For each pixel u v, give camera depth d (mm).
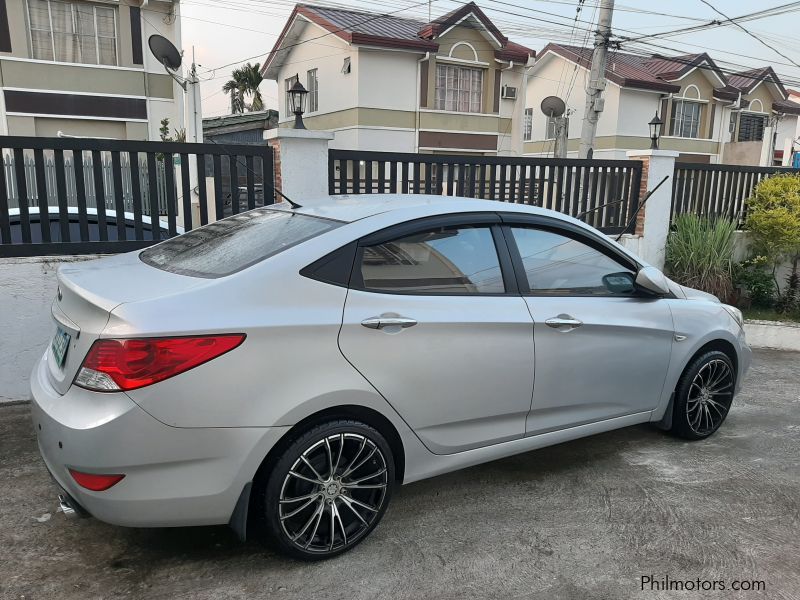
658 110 27000
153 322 2385
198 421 2432
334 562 2859
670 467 3955
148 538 3006
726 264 8383
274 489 2635
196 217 10766
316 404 2641
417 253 3045
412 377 2908
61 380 2592
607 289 3740
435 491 3572
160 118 17234
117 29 16344
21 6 15336
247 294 2588
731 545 3102
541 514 3344
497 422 3281
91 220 5355
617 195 7875
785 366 6590
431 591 2684
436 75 21812
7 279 4496
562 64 28016
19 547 2898
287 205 3564
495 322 3135
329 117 22047
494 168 6910
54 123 16172
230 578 2721
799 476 3883
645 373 3859
